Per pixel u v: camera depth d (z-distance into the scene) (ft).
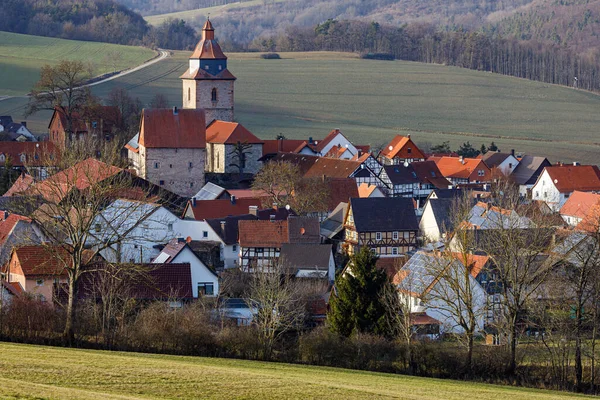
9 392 465.06
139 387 525.75
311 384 574.97
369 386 606.14
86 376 543.80
